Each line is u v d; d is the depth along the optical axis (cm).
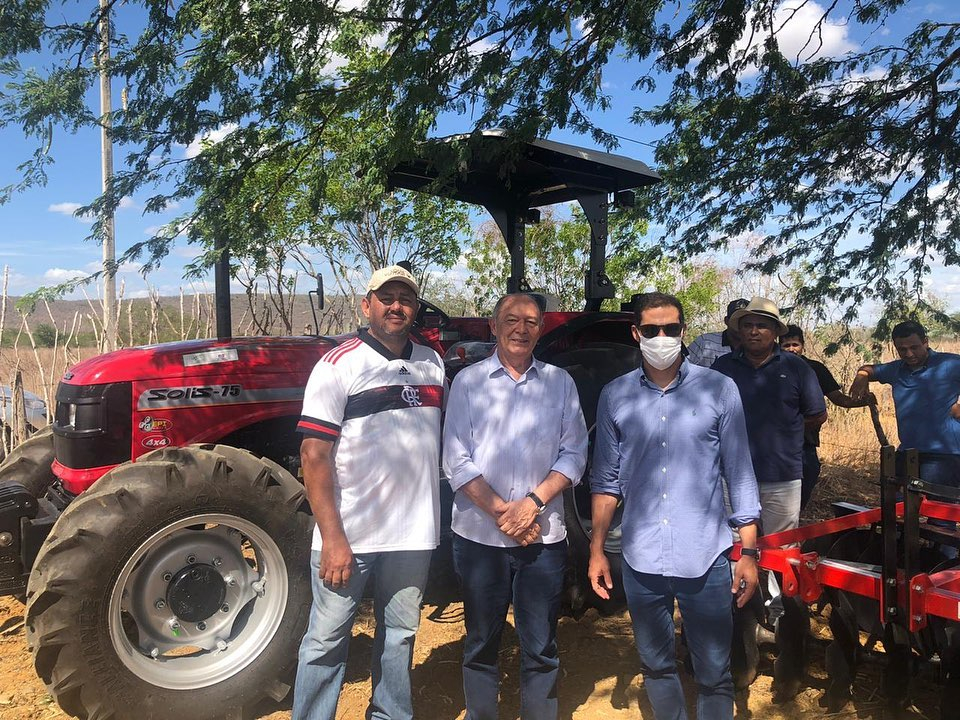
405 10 403
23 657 345
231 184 394
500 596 259
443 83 400
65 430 328
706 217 653
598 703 311
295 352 374
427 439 256
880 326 555
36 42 370
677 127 633
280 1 375
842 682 298
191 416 341
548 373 264
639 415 248
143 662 280
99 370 330
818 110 579
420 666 341
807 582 284
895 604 262
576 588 388
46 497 357
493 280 1070
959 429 425
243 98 391
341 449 247
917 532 261
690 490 242
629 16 434
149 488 276
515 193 498
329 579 239
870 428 779
